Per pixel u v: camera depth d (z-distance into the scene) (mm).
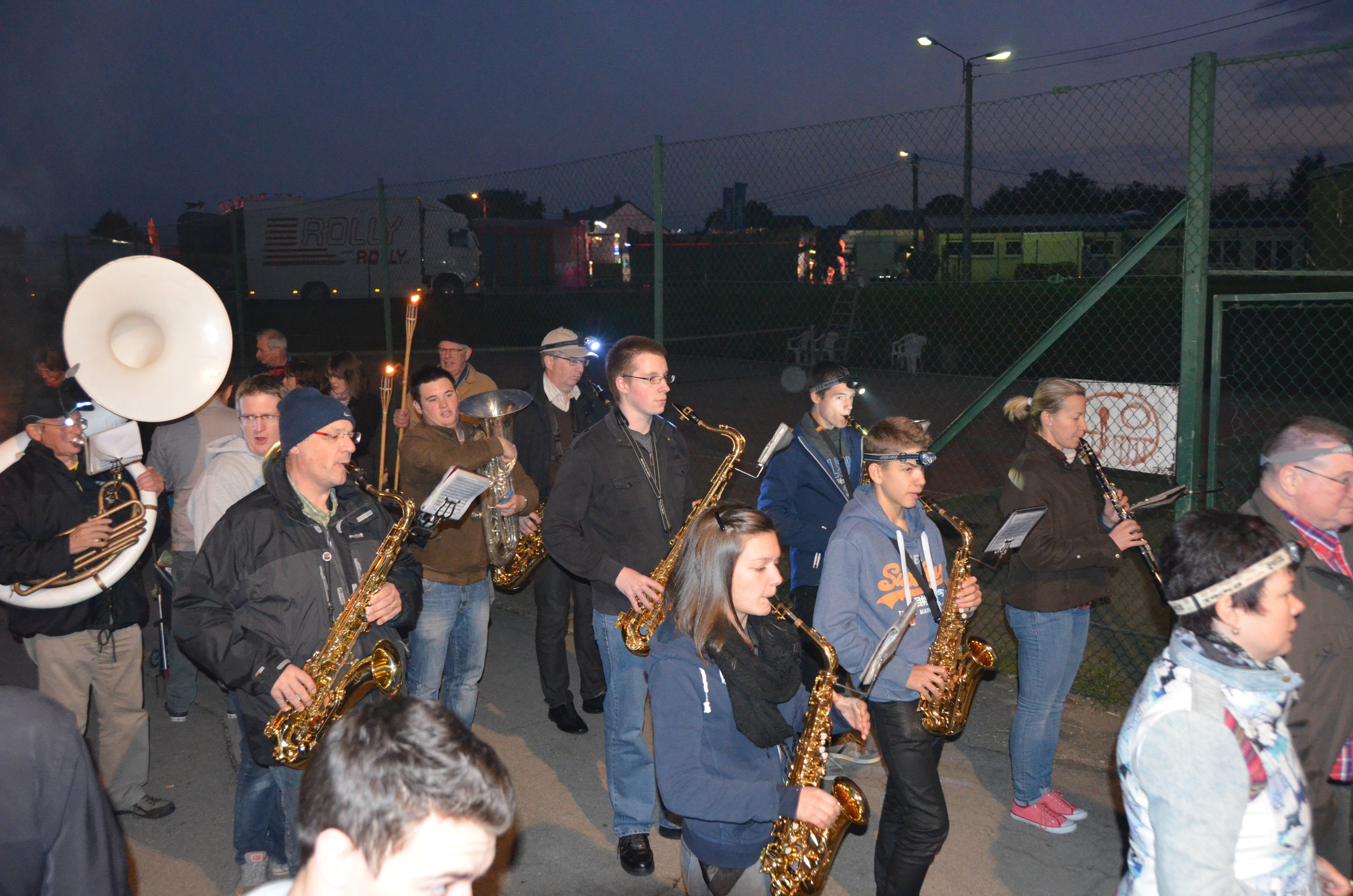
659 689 2387
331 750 1213
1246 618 1827
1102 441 5078
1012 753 4039
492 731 5090
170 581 5219
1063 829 3977
